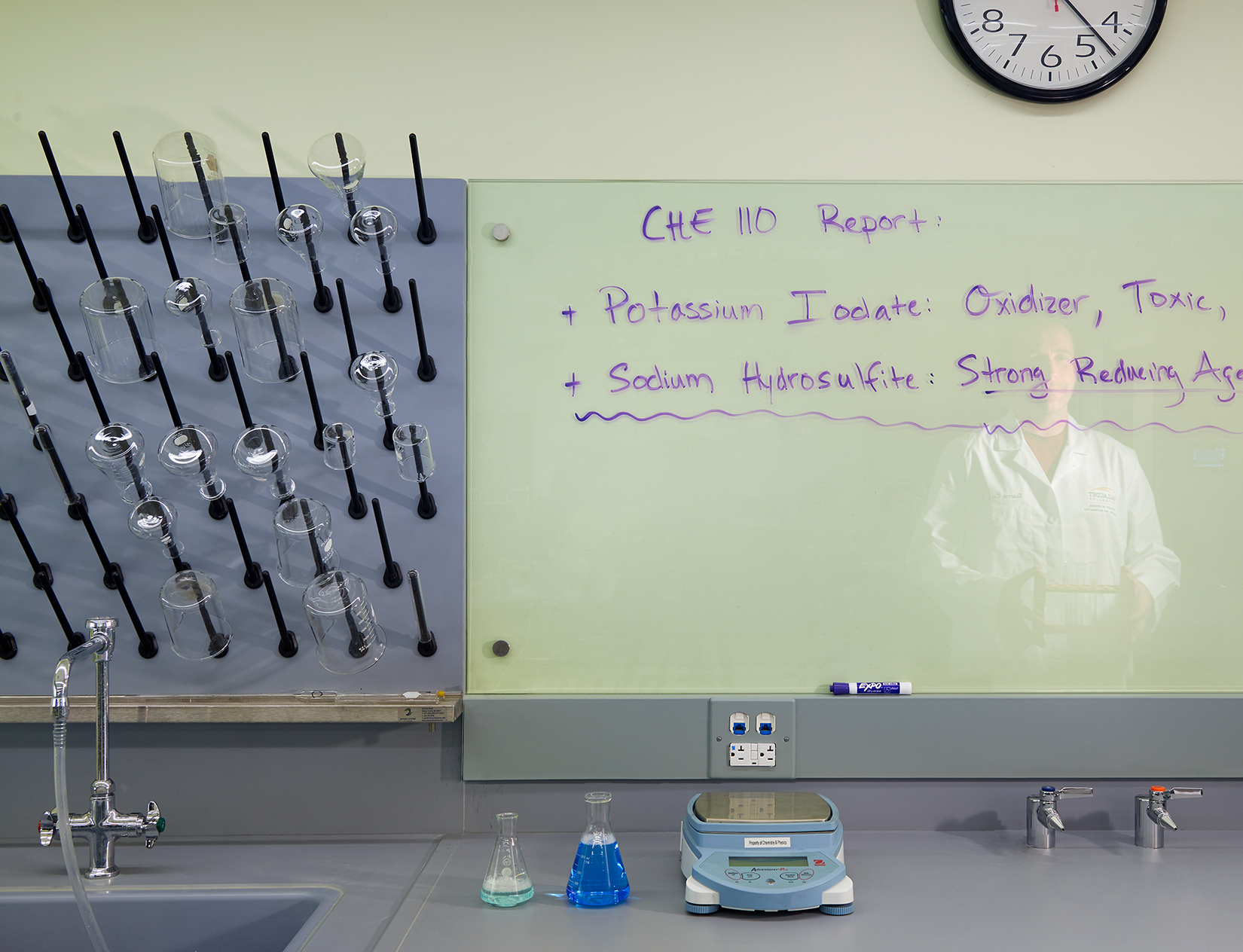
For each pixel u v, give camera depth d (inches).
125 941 43.9
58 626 51.5
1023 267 53.9
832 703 52.0
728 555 53.4
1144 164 55.9
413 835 51.7
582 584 53.2
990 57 55.1
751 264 53.9
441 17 55.4
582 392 53.4
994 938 38.7
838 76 55.9
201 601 46.6
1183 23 56.2
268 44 55.0
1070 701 52.4
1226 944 38.1
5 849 49.9
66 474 50.6
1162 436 54.1
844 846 50.0
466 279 53.2
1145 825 49.7
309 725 51.6
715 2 55.9
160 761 51.1
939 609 53.5
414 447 48.1
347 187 48.3
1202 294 54.3
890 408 53.7
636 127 55.7
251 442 46.1
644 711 51.9
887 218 53.9
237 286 52.7
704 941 38.4
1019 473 53.8
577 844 50.4
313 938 38.8
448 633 52.1
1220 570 53.9
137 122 54.5
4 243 51.5
